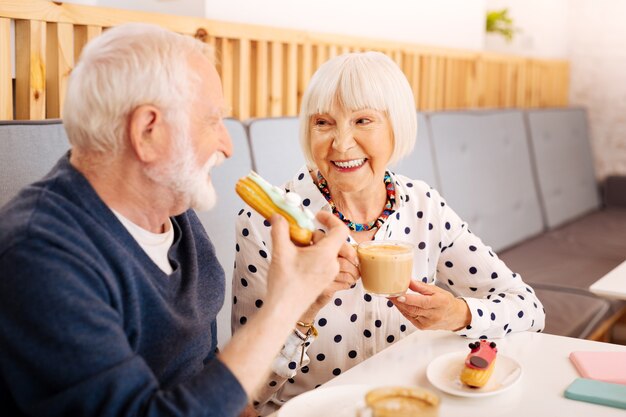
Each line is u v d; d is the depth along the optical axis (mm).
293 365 1325
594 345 1363
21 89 1765
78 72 984
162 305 1027
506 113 3646
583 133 4445
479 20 4188
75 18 1802
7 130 1429
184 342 1088
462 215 3109
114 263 962
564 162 4152
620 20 4488
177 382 1100
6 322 864
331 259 1006
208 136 1042
